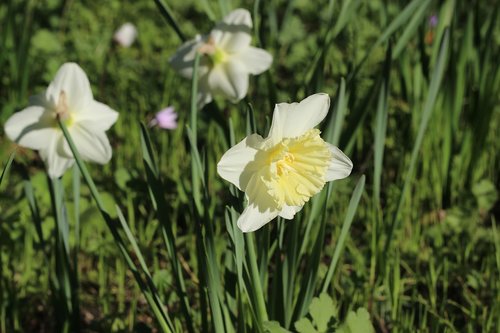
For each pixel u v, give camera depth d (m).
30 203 0.86
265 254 0.80
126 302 0.99
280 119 0.71
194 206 0.79
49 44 1.44
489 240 1.02
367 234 1.04
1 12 1.60
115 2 1.69
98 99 1.35
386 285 0.96
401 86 1.14
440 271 1.00
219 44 0.92
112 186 1.11
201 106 0.94
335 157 0.73
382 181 1.17
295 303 0.82
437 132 1.11
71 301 0.89
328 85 1.32
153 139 1.24
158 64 1.47
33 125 0.82
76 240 0.88
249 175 0.71
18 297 0.96
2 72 1.39
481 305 0.95
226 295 0.83
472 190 1.08
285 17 1.48
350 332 0.78
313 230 0.93
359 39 1.42
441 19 1.06
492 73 1.08
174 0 1.72
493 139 1.17
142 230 1.04
